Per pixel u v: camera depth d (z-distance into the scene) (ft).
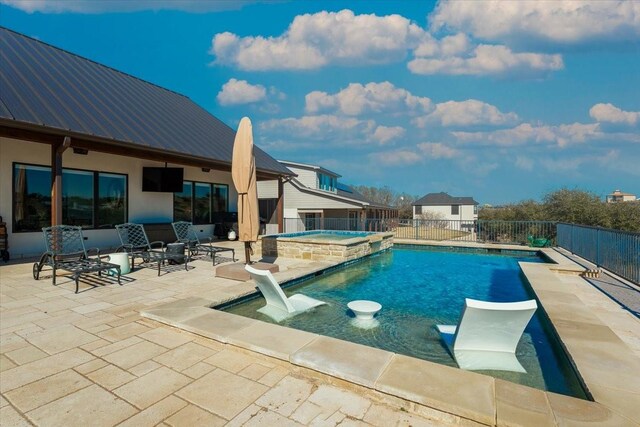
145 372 9.77
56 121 23.59
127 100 37.27
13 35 35.37
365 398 8.61
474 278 26.23
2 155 27.45
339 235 44.27
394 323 15.72
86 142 25.38
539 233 47.70
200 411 8.02
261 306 17.61
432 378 8.71
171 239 37.96
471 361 11.83
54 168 23.40
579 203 60.85
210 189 48.42
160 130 34.42
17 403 8.25
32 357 10.59
